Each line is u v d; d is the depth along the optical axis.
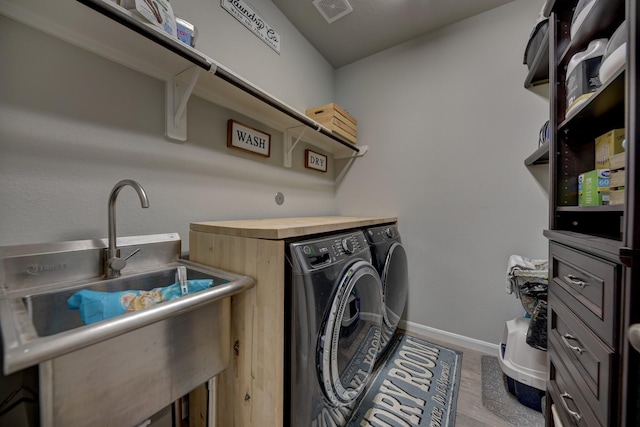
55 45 0.83
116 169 0.98
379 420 1.19
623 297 0.56
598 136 0.98
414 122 2.11
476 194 1.85
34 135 0.79
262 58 1.69
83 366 0.50
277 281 0.84
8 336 0.45
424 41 2.06
